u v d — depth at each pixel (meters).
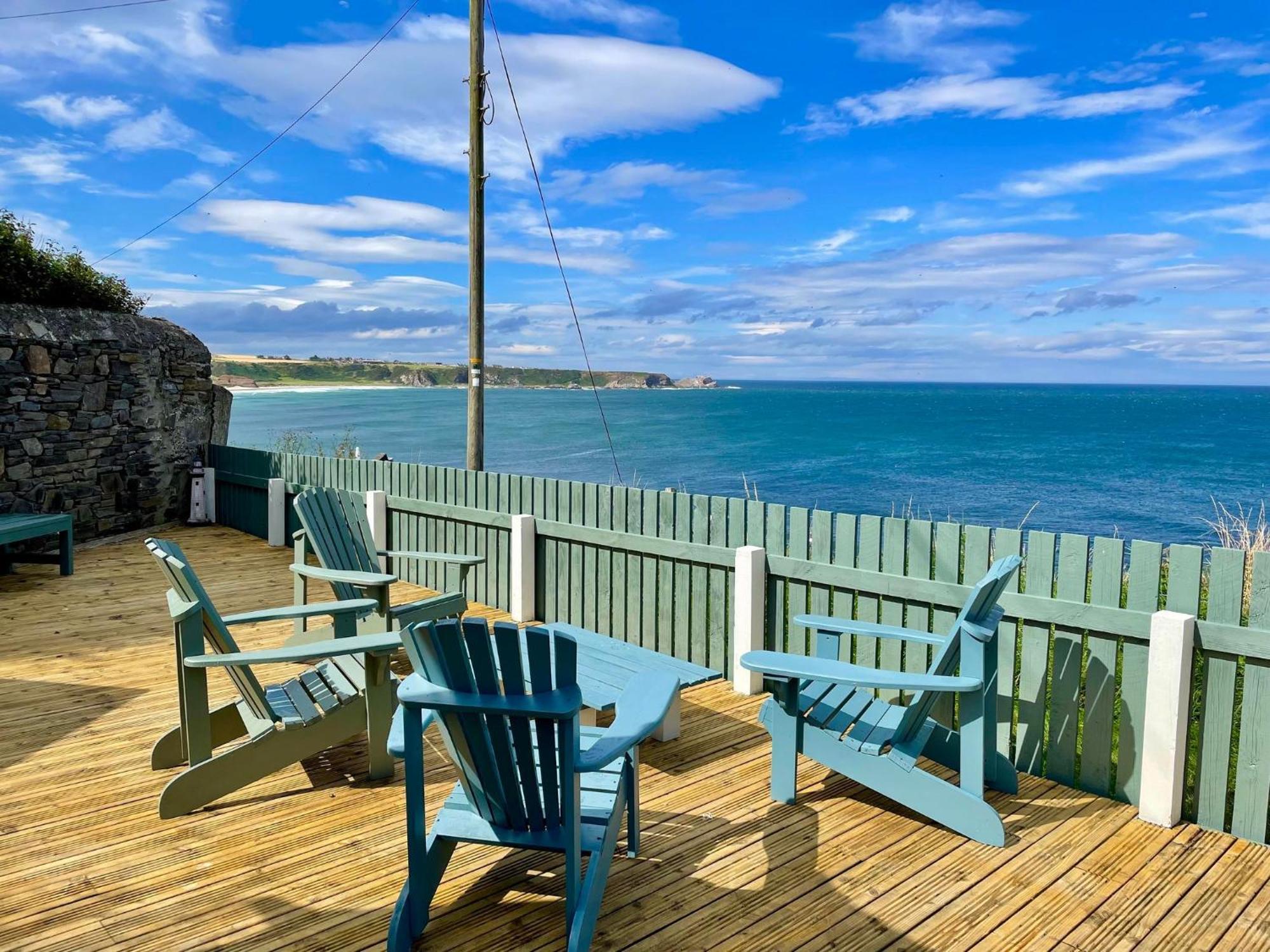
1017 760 3.64
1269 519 23.33
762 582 4.57
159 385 10.06
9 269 9.14
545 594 6.08
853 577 4.11
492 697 2.10
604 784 2.62
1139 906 2.57
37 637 5.68
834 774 3.60
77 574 7.63
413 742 2.25
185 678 3.17
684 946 2.34
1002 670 3.66
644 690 2.58
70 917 2.47
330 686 3.67
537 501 6.10
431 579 7.32
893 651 4.01
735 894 2.62
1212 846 2.96
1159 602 3.17
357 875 2.73
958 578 3.74
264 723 3.34
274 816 3.17
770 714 3.31
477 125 8.63
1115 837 3.02
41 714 4.27
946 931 2.43
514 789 2.28
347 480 8.27
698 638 4.98
